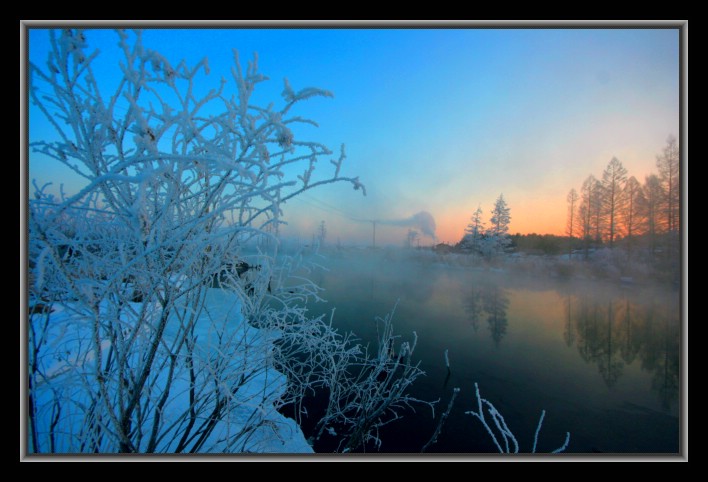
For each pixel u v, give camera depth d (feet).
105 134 5.24
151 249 4.81
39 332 7.30
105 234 6.32
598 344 39.52
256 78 5.77
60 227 6.07
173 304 6.00
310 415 18.67
